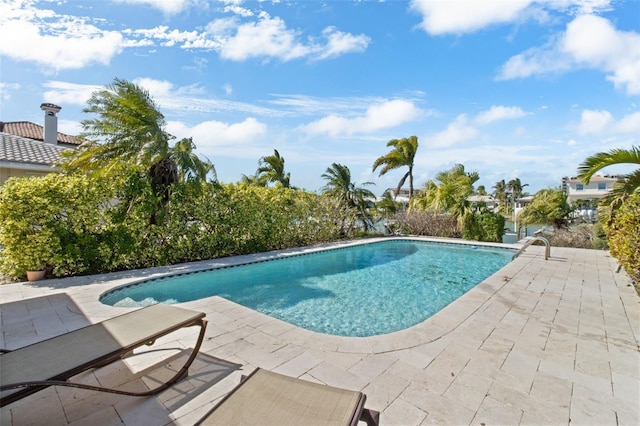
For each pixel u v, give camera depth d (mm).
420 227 16828
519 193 71125
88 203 7656
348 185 16250
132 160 8359
